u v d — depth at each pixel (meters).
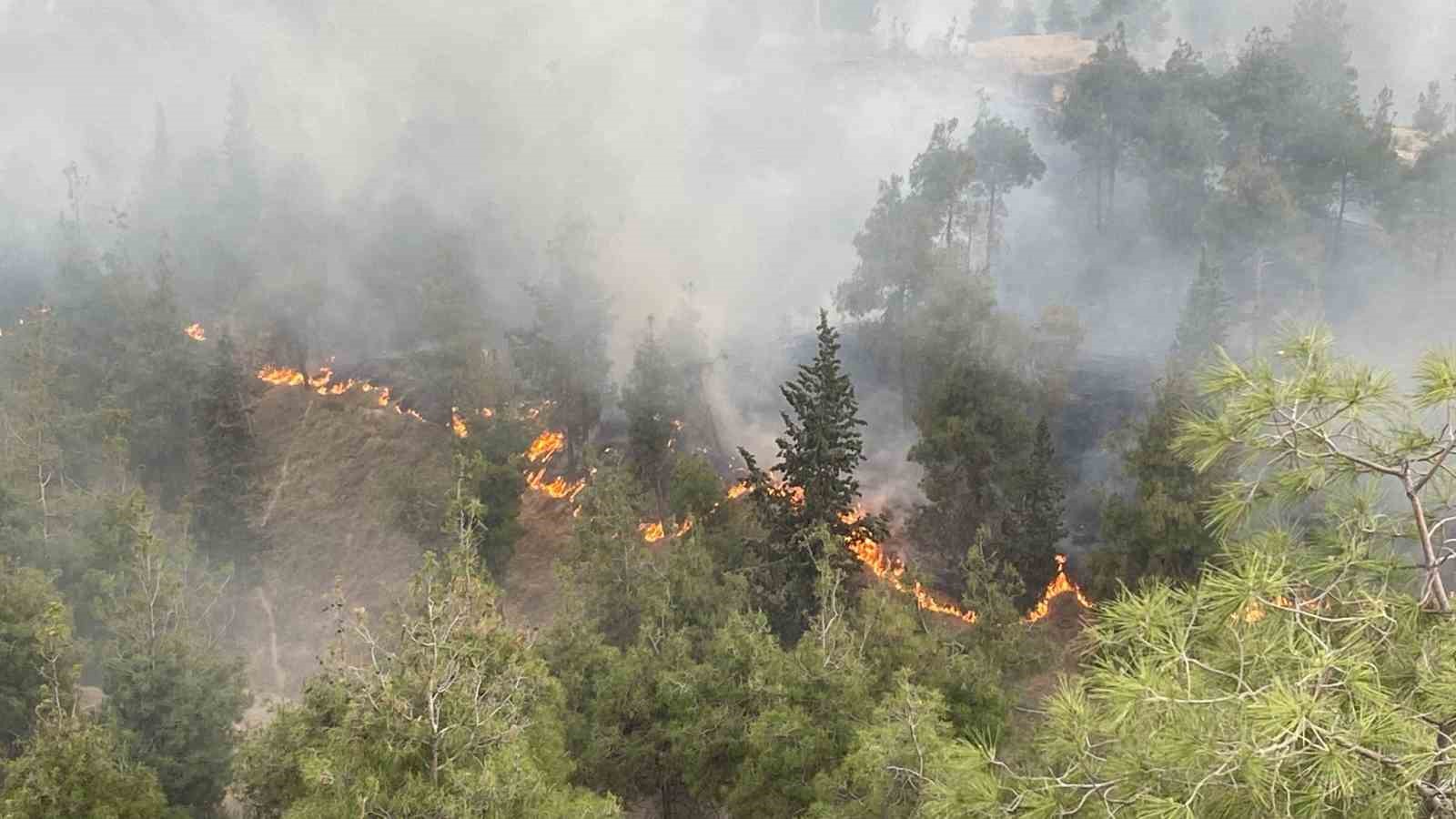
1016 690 31.30
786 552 39.06
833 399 39.25
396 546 58.59
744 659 28.12
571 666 31.75
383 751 17.86
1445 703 8.58
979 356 48.09
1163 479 38.75
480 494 48.78
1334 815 8.71
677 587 36.44
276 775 24.91
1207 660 9.93
